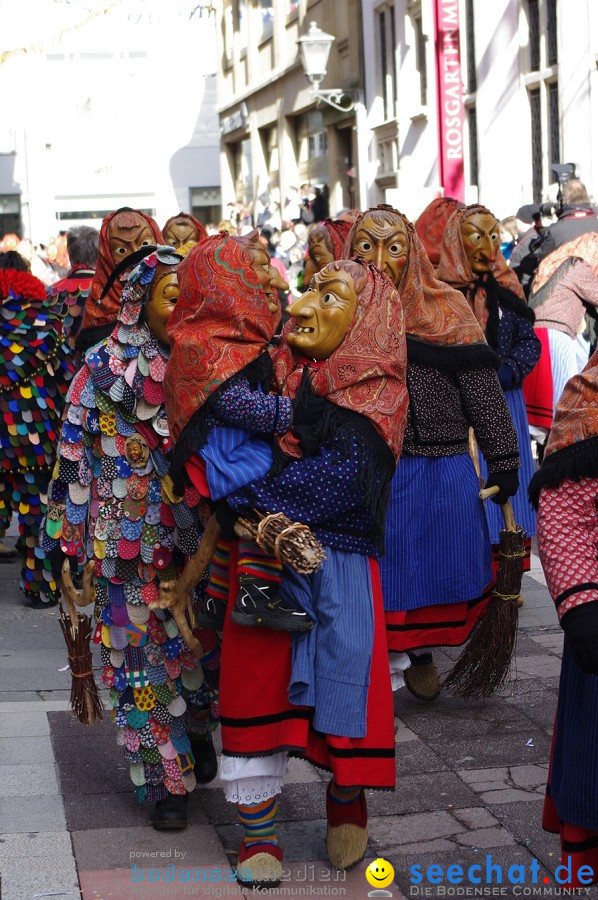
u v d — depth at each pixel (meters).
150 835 5.88
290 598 5.15
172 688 5.93
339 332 5.21
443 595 7.07
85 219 56.88
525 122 24.23
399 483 6.93
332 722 5.10
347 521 5.23
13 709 7.68
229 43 50.16
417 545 7.00
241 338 5.18
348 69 35.28
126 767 6.74
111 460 5.87
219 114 52.72
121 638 5.91
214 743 7.09
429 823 5.95
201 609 5.62
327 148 38.62
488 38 25.39
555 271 11.31
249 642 5.22
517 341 8.82
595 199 20.78
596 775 4.52
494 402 7.09
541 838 5.75
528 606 9.72
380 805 6.17
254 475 5.11
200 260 5.20
